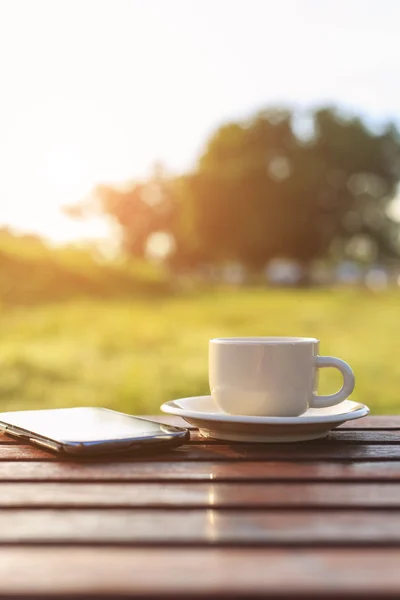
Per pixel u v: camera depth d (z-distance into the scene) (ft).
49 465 2.60
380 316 48.42
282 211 98.27
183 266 108.27
